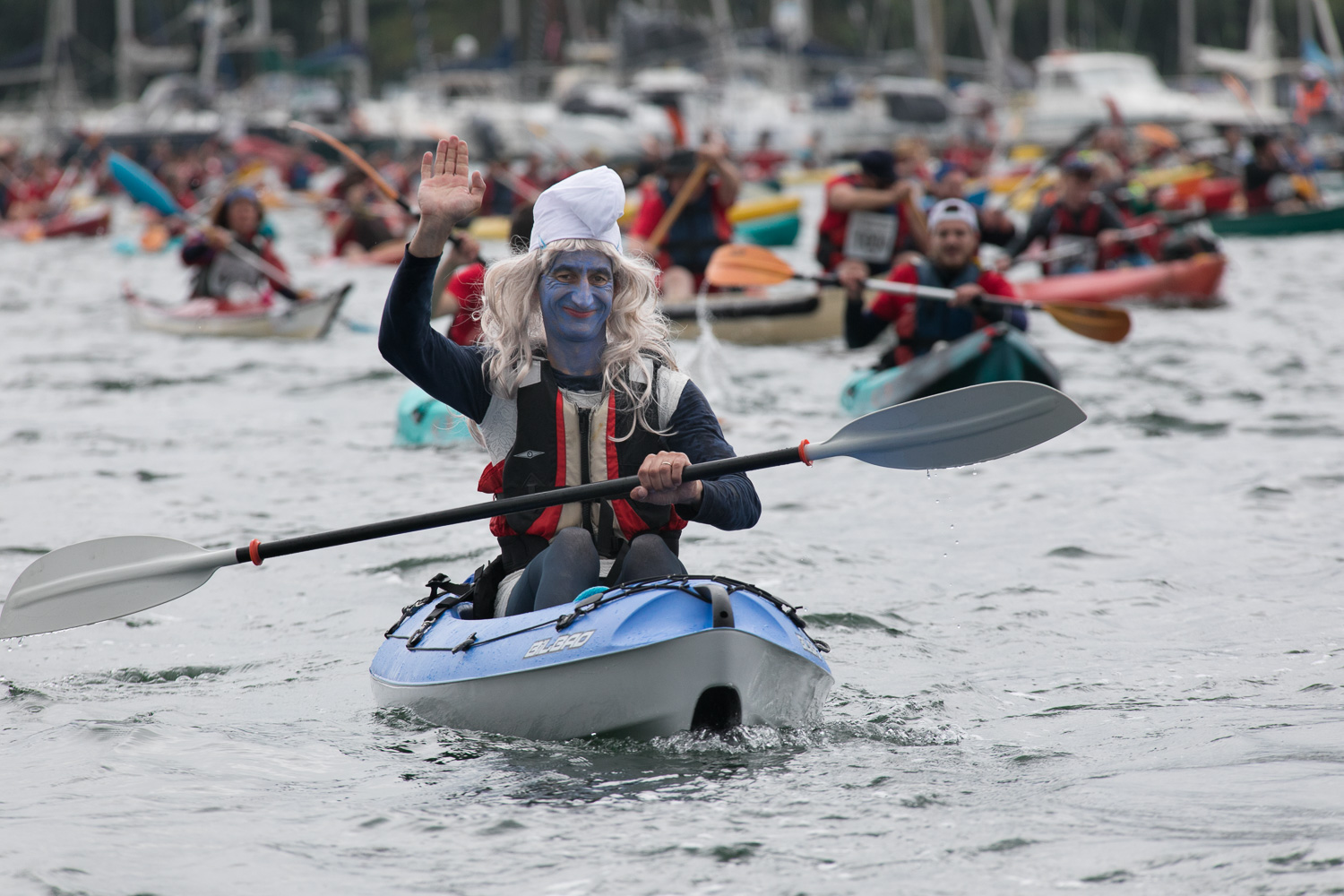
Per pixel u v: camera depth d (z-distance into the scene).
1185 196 97.12
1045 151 154.38
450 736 14.41
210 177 135.25
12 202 115.25
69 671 17.41
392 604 20.20
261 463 29.47
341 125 165.12
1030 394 15.27
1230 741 14.05
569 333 14.84
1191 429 32.09
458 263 28.77
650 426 14.98
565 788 12.84
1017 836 11.62
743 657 13.59
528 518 15.05
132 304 52.56
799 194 136.38
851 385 33.91
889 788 12.77
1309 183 95.19
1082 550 22.34
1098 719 14.94
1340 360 41.62
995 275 34.75
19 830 12.11
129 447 31.33
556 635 13.92
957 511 25.08
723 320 44.94
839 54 175.62
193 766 13.70
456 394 14.81
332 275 72.81
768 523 24.39
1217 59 178.50
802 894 10.70
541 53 195.38
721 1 169.62
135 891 10.90
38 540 23.52
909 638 18.19
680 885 10.88
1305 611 18.95
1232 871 10.80
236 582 21.39
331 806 12.59
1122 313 32.94
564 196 14.77
